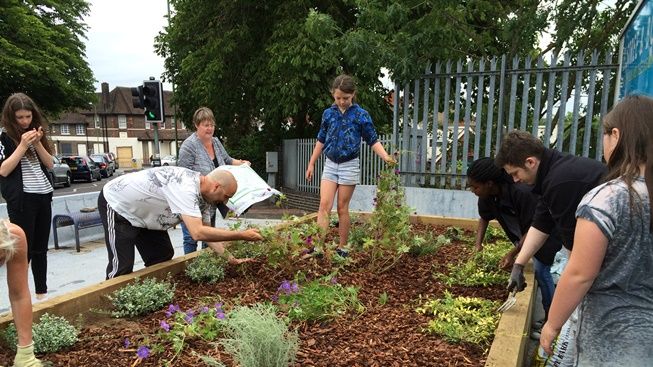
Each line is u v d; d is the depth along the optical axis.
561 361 2.66
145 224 3.79
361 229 5.23
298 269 3.95
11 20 20.22
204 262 3.86
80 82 25.70
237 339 2.24
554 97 6.96
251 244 4.28
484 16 10.08
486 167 3.61
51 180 4.66
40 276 4.66
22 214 4.33
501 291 3.59
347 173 4.36
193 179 3.53
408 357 2.52
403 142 7.57
